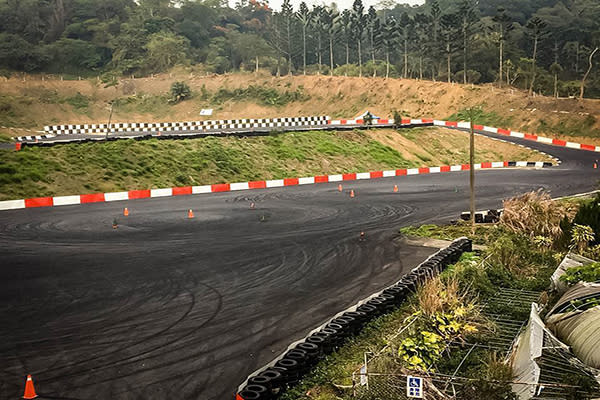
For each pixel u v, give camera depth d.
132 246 20.73
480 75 91.19
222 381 9.85
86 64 104.38
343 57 118.56
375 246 20.94
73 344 11.48
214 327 12.45
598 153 57.56
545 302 13.17
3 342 11.59
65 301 14.29
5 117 70.00
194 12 123.75
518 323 12.38
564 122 65.31
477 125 67.31
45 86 81.06
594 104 67.00
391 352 10.21
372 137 52.69
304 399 9.17
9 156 34.03
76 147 37.38
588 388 8.05
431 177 45.06
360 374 9.09
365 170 46.47
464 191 36.69
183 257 19.03
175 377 10.00
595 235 18.72
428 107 75.31
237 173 40.44
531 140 63.25
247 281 16.16
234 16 142.38
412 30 93.75
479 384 8.60
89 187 33.78
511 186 39.00
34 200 30.67
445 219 26.72
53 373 10.14
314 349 10.30
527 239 20.67
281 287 15.59
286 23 103.56
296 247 20.64
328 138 49.75
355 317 11.96
